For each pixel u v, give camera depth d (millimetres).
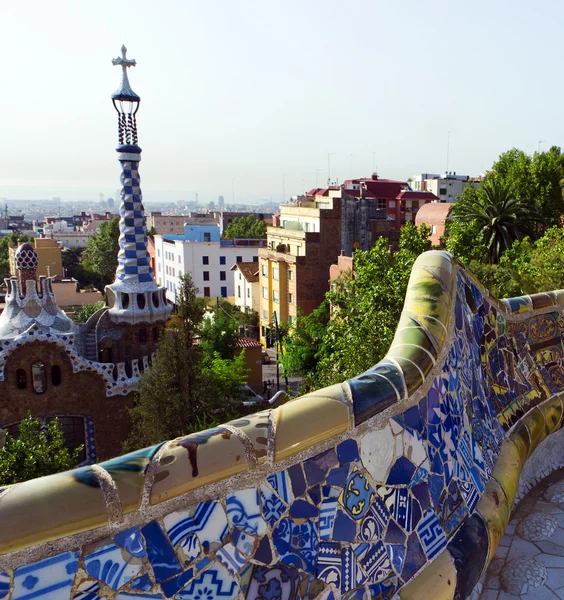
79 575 2084
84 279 90812
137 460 2283
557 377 5977
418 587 3102
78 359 22688
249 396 28391
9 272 80562
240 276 59969
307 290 46375
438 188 82062
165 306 25719
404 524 3201
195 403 18766
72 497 2072
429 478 3443
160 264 81875
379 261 15078
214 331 37375
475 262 16859
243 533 2500
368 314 14016
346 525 2889
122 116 24859
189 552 2342
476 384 4594
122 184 24953
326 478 2822
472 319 4773
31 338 21906
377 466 3084
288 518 2660
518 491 4977
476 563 3439
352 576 2875
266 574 2557
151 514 2248
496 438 4629
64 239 160250
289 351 34906
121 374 23734
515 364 5516
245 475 2523
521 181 37625
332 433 2834
